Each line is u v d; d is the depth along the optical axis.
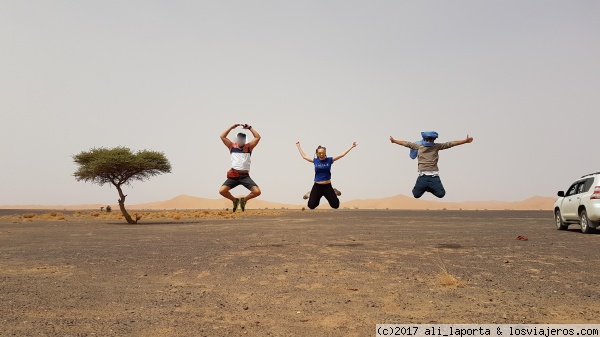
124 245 15.02
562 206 21.31
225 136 10.51
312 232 20.88
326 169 11.91
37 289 7.58
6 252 13.00
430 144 10.95
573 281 8.06
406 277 8.45
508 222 31.14
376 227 25.05
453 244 14.66
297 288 7.53
